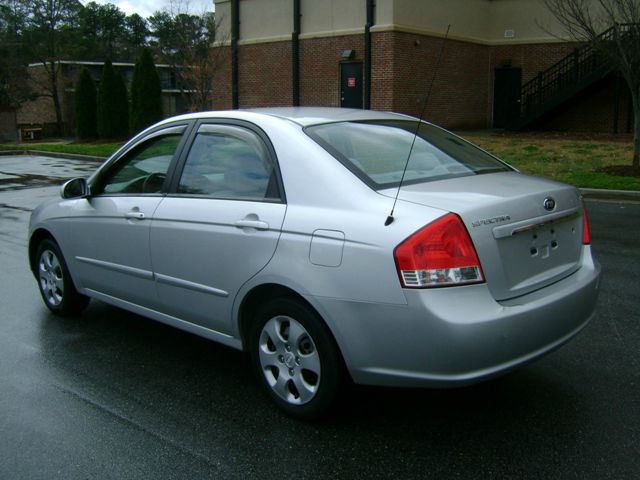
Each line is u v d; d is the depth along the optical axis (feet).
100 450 11.03
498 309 10.32
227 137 13.47
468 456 10.66
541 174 44.19
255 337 12.40
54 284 18.03
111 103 97.66
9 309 18.80
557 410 12.18
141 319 17.93
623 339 15.67
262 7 82.43
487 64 83.97
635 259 23.54
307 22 78.38
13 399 12.99
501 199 11.00
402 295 10.09
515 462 10.44
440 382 10.19
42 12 135.74
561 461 10.44
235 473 10.29
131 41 266.98
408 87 73.05
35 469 10.48
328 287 10.79
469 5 79.51
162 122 15.19
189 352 15.48
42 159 76.64
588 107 75.77
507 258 10.84
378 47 71.72
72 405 12.71
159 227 13.93
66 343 16.08
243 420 12.03
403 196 10.88
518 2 80.74
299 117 13.19
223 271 12.60
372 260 10.36
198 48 84.79
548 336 11.06
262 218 11.90
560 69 74.54
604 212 33.63
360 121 13.67
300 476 10.18
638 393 12.85
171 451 10.96
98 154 75.25
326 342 11.10
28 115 153.28
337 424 11.77
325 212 11.18
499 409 12.26
